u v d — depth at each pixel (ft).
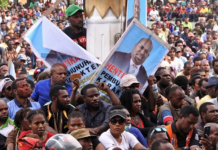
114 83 33.40
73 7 36.94
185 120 28.89
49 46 34.40
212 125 29.07
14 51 63.36
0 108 30.76
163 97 35.70
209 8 132.36
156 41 33.78
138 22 33.50
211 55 71.36
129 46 33.55
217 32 88.28
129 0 36.04
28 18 110.52
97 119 30.73
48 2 135.85
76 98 33.24
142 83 33.99
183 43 79.00
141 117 32.17
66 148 19.99
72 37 37.40
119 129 27.45
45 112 30.48
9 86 35.47
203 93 41.09
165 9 133.08
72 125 27.66
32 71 58.75
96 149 26.99
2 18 110.32
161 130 26.84
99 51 35.42
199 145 30.48
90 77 34.47
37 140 24.82
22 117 28.45
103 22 35.12
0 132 30.78
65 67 34.53
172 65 63.52
